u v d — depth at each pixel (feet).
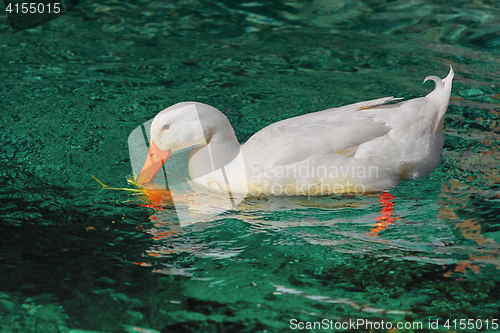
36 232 11.80
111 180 13.85
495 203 12.44
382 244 11.34
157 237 11.68
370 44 21.67
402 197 12.94
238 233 11.86
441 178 13.51
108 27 23.68
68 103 17.70
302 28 23.40
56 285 10.19
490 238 11.32
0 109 17.24
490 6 24.62
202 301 9.82
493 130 15.64
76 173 14.12
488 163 14.03
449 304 9.64
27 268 10.66
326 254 11.11
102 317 9.43
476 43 21.34
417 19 23.70
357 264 10.77
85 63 20.62
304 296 9.94
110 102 17.79
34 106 17.48
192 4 25.86
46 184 13.62
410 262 10.74
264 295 9.97
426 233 11.62
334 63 20.29
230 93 18.37
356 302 9.77
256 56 21.04
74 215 12.43
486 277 10.21
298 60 20.62
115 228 11.98
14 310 9.57
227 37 22.77
